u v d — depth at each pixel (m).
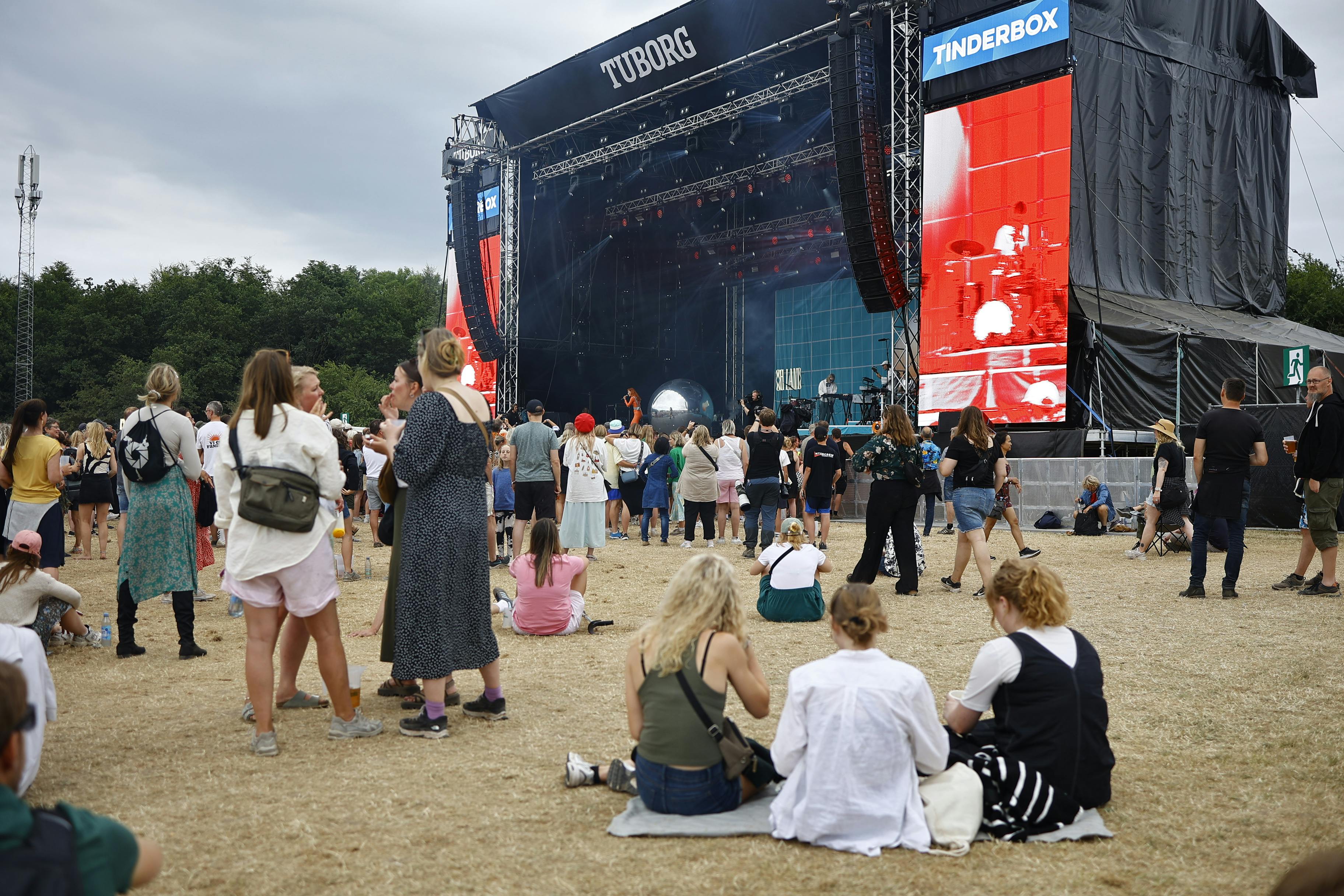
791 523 8.05
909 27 19.33
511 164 30.16
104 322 57.97
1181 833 3.51
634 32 24.14
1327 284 38.69
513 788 3.98
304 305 57.84
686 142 27.22
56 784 4.00
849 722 3.38
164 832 3.48
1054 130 17.16
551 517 10.66
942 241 18.69
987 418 18.11
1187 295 22.39
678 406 34.09
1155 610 7.93
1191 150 22.59
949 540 13.99
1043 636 3.71
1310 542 8.68
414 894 2.99
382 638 5.37
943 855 3.28
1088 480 14.84
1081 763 3.55
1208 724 4.83
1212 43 23.23
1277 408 14.56
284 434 4.44
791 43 21.72
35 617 6.36
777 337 34.75
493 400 31.83
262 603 4.43
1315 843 3.40
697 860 3.24
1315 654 6.20
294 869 3.17
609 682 5.87
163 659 6.49
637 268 34.59
